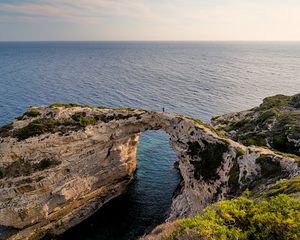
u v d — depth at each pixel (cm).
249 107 10062
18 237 4009
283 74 17562
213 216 1623
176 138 4950
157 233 2417
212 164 4312
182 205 4625
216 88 12938
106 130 4847
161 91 12038
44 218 4209
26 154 4262
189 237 1514
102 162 4894
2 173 4166
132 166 5603
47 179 4216
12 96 10350
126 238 4169
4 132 4438
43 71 17012
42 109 4828
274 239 1434
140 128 5219
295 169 3189
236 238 1429
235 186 3778
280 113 5831
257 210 1627
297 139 4650
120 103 9956
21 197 4078
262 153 3744
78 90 11612
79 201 4622
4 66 19338
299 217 1479
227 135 5984
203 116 9044
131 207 4872
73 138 4481
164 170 6019
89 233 4328
